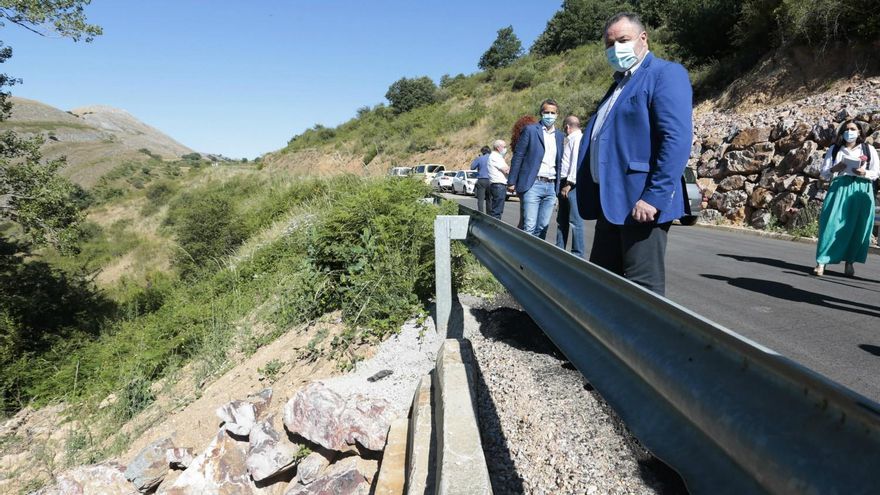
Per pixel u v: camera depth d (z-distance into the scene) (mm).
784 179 12344
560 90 40438
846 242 7051
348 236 6043
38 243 14688
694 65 23375
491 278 5660
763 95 16672
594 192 3555
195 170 59969
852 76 14203
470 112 48344
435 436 2979
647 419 1284
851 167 6863
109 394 7602
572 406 2957
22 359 10648
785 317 5301
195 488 4309
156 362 7570
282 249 11227
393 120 58438
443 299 4652
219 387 5562
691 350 1154
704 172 15117
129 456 5285
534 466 2580
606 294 1666
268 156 68562
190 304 10547
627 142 3098
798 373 832
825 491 719
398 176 9445
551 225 13258
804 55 16016
